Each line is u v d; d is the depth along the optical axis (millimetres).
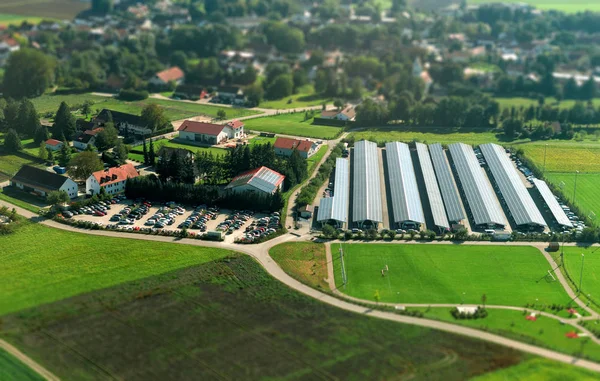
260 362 187125
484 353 192125
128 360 187250
